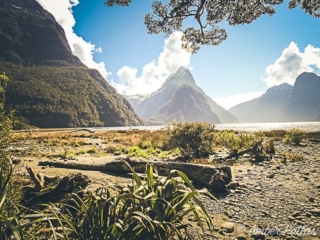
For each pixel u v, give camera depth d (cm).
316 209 471
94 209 262
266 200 548
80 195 436
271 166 952
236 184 664
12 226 161
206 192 247
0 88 272
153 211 260
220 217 446
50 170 855
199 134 1210
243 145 1394
